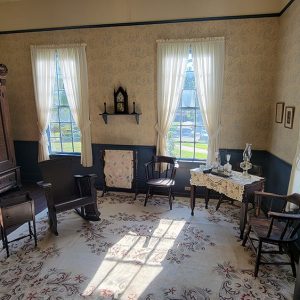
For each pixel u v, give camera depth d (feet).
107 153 13.46
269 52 11.37
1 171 12.71
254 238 8.70
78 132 14.47
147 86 12.84
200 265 7.85
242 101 12.03
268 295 6.64
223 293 6.73
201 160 13.12
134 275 7.43
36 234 9.46
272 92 11.66
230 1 11.29
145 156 13.58
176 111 12.84
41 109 14.07
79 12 12.75
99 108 13.58
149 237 9.45
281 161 10.16
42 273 7.54
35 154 15.12
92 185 10.28
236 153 12.52
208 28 11.71
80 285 7.05
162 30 12.15
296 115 8.83
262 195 8.20
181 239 9.30
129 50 12.66
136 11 12.20
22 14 13.33
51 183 10.10
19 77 14.21
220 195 11.77
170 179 12.32
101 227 10.21
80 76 13.24
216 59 11.72
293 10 9.32
